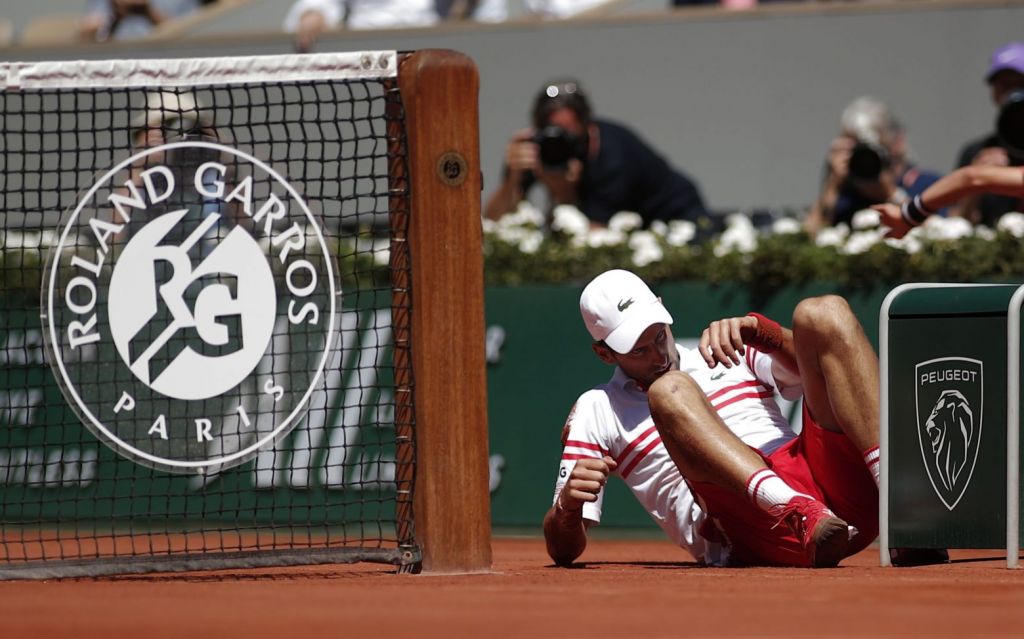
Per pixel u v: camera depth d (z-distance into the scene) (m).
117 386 15.84
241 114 27.64
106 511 29.12
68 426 29.25
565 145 30.33
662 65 33.56
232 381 15.96
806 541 16.05
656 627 10.30
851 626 10.34
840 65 32.62
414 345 15.62
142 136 17.06
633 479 18.23
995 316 15.93
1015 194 19.70
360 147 28.42
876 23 32.44
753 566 17.55
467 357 15.66
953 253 26.58
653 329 17.47
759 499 16.25
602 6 36.38
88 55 36.31
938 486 16.27
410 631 10.09
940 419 16.27
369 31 34.81
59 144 16.66
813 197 32.81
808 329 16.77
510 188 31.80
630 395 18.08
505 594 12.93
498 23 34.38
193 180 15.91
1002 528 15.95
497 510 28.66
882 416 16.48
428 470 15.55
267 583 14.51
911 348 16.41
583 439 17.98
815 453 17.27
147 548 24.27
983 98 31.95
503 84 34.31
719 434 16.47
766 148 33.03
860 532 17.59
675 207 31.50
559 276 28.78
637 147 31.41
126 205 15.89
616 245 28.66
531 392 28.59
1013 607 11.66
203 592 13.34
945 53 32.06
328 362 16.08
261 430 16.06
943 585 13.63
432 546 15.54
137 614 11.28
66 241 15.84
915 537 16.41
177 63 15.91
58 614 11.29
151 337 15.85
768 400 18.50
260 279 15.98
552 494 28.38
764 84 33.03
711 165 33.34
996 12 31.86
